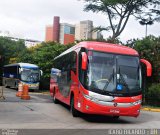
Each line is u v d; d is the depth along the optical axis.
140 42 30.61
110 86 15.59
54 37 86.75
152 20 45.66
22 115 16.94
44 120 15.58
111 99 15.45
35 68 45.31
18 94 29.25
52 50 50.47
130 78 15.97
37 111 19.00
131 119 18.44
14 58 63.06
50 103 24.52
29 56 52.56
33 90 48.03
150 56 29.89
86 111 15.46
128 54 16.38
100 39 38.09
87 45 16.27
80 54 16.77
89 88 15.47
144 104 29.98
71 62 19.00
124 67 16.05
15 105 21.36
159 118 19.53
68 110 20.36
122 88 15.67
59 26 87.50
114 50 16.28
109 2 43.59
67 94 19.48
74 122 15.58
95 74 15.70
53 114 18.12
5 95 29.98
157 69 29.77
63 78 21.45
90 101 15.38
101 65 15.88
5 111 18.17
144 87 29.98
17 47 72.94
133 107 15.72
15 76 46.06
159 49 30.33
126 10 45.16
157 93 29.27
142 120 18.14
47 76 49.47
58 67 24.22
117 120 17.55
